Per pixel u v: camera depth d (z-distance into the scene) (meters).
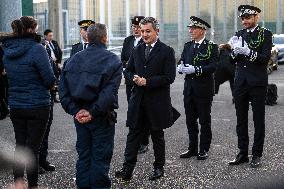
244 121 5.96
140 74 5.17
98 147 4.26
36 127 4.47
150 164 6.02
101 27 4.27
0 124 9.30
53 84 4.45
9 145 6.81
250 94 5.81
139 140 5.30
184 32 30.73
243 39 5.80
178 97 13.83
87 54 4.23
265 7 36.91
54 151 6.89
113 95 4.15
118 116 10.47
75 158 6.40
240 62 5.88
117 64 4.20
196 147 6.40
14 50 4.37
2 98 9.12
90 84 4.14
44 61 4.36
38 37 4.46
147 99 5.16
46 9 17.38
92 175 4.28
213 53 6.11
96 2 22.11
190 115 6.30
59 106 12.02
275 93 12.16
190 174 5.51
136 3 26.38
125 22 24.97
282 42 27.34
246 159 6.03
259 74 5.75
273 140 7.54
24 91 4.41
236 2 32.75
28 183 4.63
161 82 5.08
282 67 25.03
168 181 5.22
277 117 10.09
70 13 18.88
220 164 6.00
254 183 1.35
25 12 14.33
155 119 5.17
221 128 8.83
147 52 5.21
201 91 6.12
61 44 17.50
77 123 4.33
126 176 5.25
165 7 30.45
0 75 8.86
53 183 5.15
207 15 32.34
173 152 6.76
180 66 6.08
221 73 10.89
